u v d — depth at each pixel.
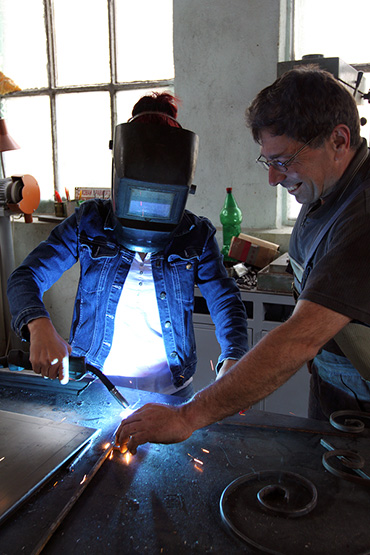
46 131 3.30
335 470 0.87
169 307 1.39
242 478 0.84
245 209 2.82
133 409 1.12
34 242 3.22
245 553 0.69
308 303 0.83
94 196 3.06
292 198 2.85
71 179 3.32
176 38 2.71
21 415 1.05
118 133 1.09
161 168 1.06
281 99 0.88
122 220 1.15
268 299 2.20
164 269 1.37
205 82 2.71
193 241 1.40
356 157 0.96
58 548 0.70
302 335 0.82
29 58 3.22
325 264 0.84
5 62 3.27
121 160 1.08
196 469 0.89
